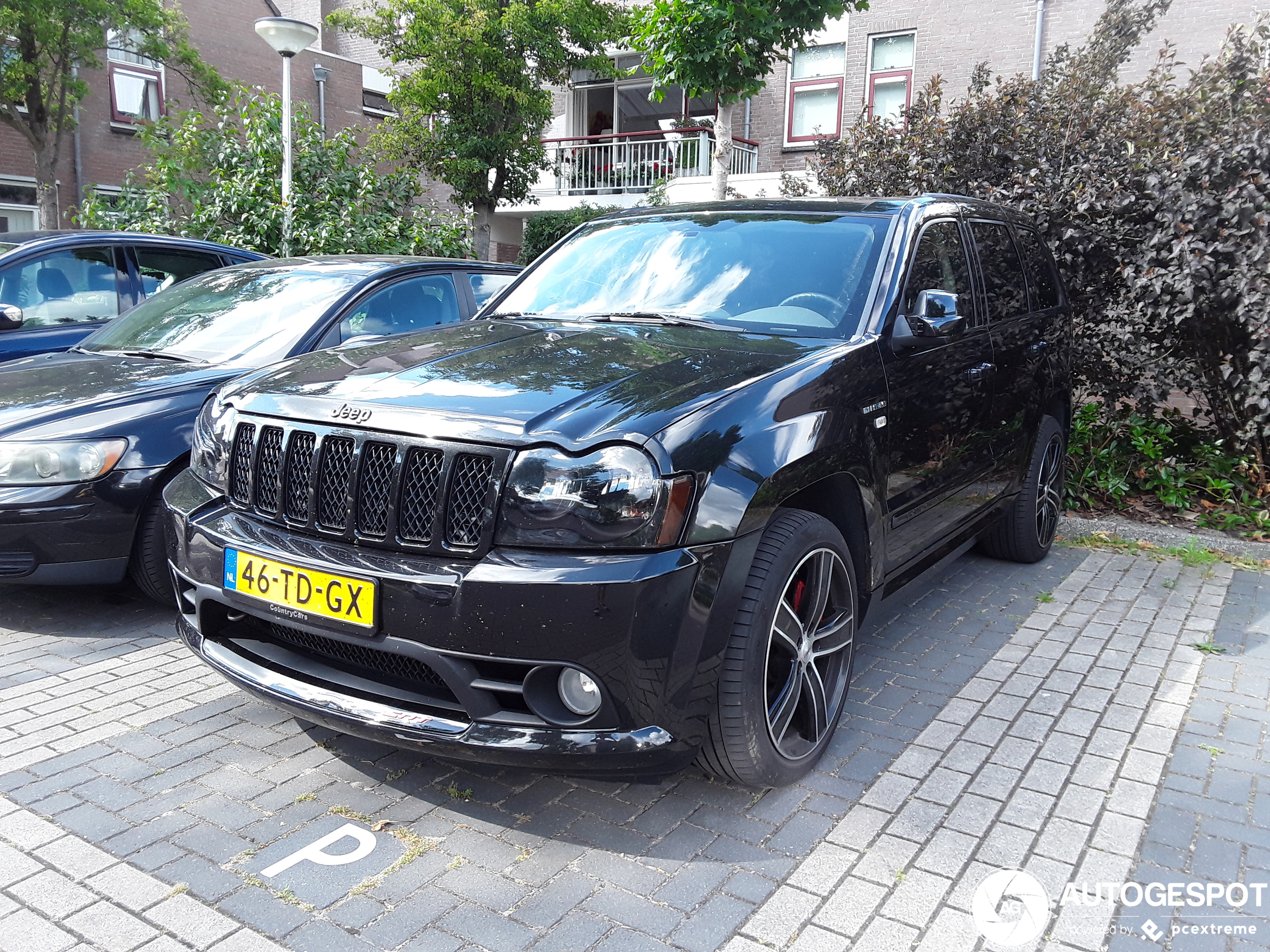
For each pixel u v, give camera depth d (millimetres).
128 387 4168
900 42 16391
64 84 14266
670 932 2201
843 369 2979
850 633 3051
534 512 2299
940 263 3865
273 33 9688
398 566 2381
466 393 2580
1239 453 6207
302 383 2836
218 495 2938
